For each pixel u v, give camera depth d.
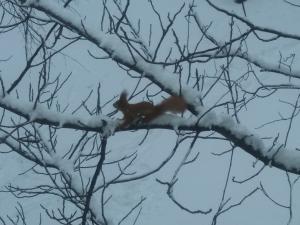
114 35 4.63
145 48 5.00
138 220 12.04
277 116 14.41
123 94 3.98
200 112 4.00
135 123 3.97
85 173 12.71
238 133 4.04
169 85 4.15
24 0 5.06
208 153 13.48
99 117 3.96
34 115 3.95
